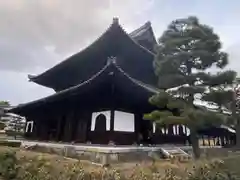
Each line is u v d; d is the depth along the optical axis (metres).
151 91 14.37
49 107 20.02
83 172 8.95
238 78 16.02
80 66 21.62
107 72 12.72
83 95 15.08
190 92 12.70
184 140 21.20
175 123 12.29
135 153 12.52
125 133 14.84
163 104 13.43
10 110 23.45
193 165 11.03
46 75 24.25
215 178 10.42
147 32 24.02
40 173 9.51
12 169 9.99
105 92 14.47
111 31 17.14
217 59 13.16
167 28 14.44
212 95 12.77
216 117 12.13
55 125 20.16
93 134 14.94
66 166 9.64
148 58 20.27
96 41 18.12
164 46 13.70
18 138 25.64
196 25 13.79
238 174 11.46
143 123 16.89
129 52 19.66
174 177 9.38
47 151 15.19
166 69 13.41
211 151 18.05
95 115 15.32
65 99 16.42
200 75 12.95
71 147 13.30
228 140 29.28
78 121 16.69
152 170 9.72
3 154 10.41
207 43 13.13
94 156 11.66
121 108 15.11
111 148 11.52
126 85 13.76
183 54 12.98
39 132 22.70
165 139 18.80
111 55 19.56
